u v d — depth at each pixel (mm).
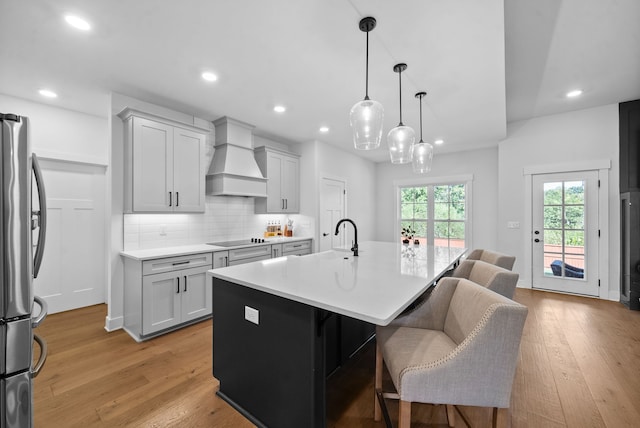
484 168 5227
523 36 2355
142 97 2934
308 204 4664
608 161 3760
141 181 2787
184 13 1746
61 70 2404
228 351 1759
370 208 6230
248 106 3213
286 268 1952
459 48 2094
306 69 2412
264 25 1858
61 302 3260
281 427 1471
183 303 2848
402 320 1588
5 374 1018
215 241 3777
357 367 2139
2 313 1007
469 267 2064
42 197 1147
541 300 3742
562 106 3842
